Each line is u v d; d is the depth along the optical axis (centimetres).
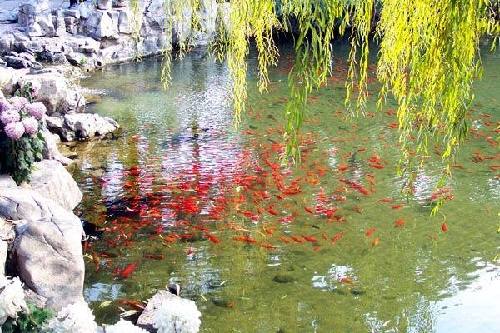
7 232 406
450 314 400
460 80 208
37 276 378
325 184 624
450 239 505
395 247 491
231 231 516
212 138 770
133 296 414
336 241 501
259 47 243
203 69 1159
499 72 1131
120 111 877
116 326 287
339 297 418
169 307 300
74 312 294
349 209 563
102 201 573
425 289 431
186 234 508
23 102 546
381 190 608
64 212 442
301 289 428
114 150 721
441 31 201
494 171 657
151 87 1016
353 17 222
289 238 504
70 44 1135
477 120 848
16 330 299
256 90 1013
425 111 216
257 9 215
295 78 205
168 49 339
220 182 625
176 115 866
